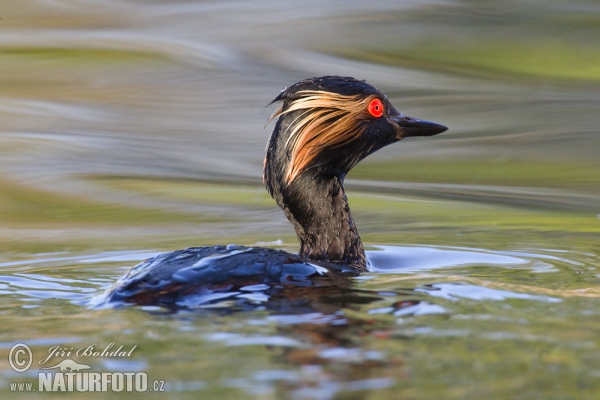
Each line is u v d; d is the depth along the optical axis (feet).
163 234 78.38
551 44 127.03
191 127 109.70
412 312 44.19
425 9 139.03
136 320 43.42
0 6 141.49
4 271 62.54
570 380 34.91
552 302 46.55
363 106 62.18
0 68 122.83
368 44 128.67
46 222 82.84
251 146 105.19
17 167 97.91
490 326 41.63
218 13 138.10
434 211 86.07
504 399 33.04
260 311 44.62
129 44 128.47
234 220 84.23
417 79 119.85
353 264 60.75
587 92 118.01
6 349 39.68
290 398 33.04
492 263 62.90
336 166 62.90
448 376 35.35
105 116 111.24
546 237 74.64
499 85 119.85
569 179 97.04
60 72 122.21
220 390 33.91
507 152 102.78
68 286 55.36
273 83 119.14
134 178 96.68
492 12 137.08
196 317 43.73
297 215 62.85
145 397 33.45
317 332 40.88
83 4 143.33
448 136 107.55
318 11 139.03
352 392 33.71
